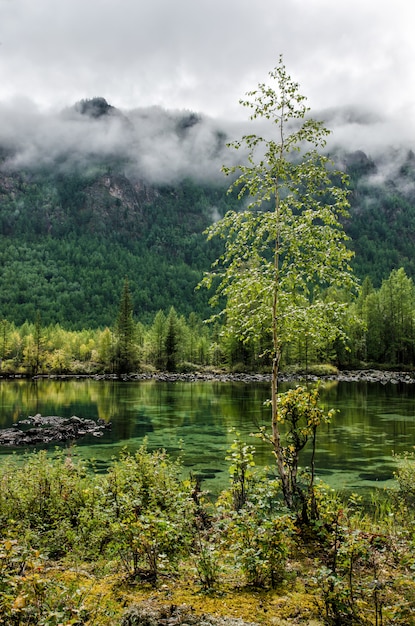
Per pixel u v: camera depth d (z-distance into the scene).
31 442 24.84
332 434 25.17
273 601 5.30
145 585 5.77
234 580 5.93
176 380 80.31
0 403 44.50
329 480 16.25
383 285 93.94
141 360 101.38
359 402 40.91
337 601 4.95
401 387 59.28
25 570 6.04
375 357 90.62
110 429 28.75
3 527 8.19
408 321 89.50
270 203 9.94
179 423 30.81
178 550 6.76
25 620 4.63
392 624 4.83
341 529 6.42
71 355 108.81
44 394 54.28
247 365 89.94
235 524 6.26
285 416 8.70
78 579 6.10
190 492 7.46
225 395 51.00
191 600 5.31
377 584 5.45
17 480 9.59
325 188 9.30
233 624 4.69
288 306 9.24
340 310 8.97
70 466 10.49
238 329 9.62
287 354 80.44
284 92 9.51
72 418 31.14
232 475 7.60
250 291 9.26
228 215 9.58
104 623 4.87
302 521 7.66
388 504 12.45
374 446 22.03
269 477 14.13
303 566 6.30
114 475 9.32
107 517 7.67
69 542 8.02
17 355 110.44
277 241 9.30
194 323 131.62
